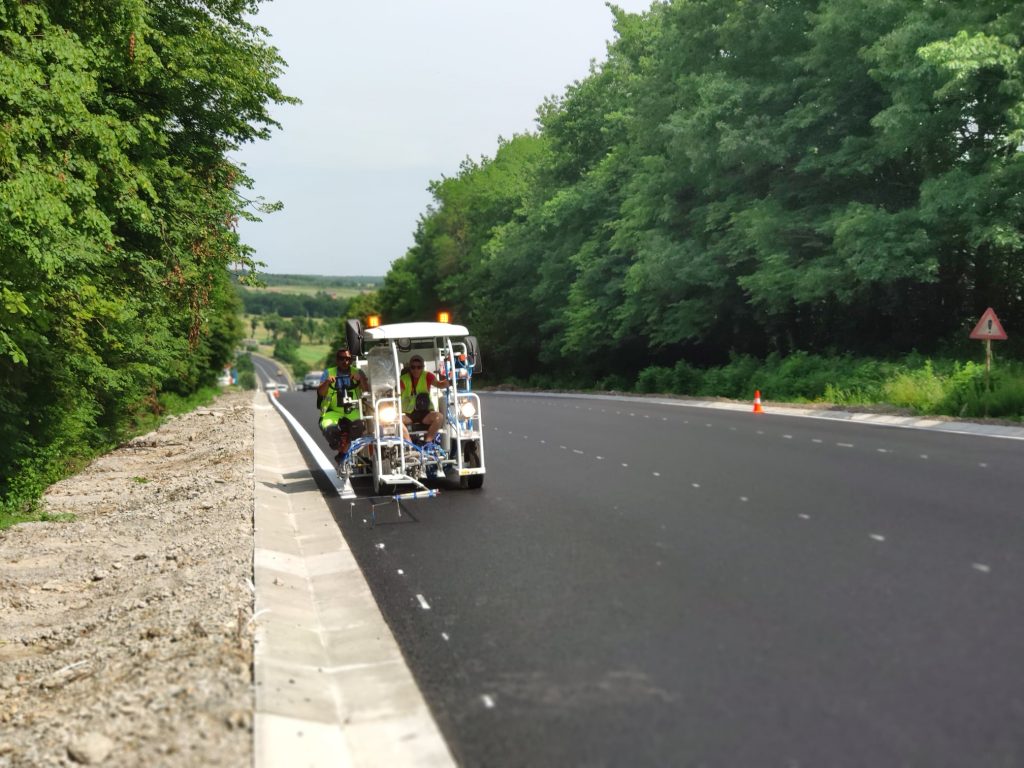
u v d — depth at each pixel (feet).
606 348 160.97
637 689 16.06
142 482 55.47
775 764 12.89
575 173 188.96
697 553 25.81
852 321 105.50
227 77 64.18
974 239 75.56
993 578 21.47
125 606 25.14
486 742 14.35
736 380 106.63
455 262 289.94
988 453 43.68
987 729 13.51
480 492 39.78
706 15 118.62
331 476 48.42
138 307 64.34
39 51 38.58
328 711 16.01
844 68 92.12
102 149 43.21
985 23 75.77
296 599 23.85
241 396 208.95
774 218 96.43
